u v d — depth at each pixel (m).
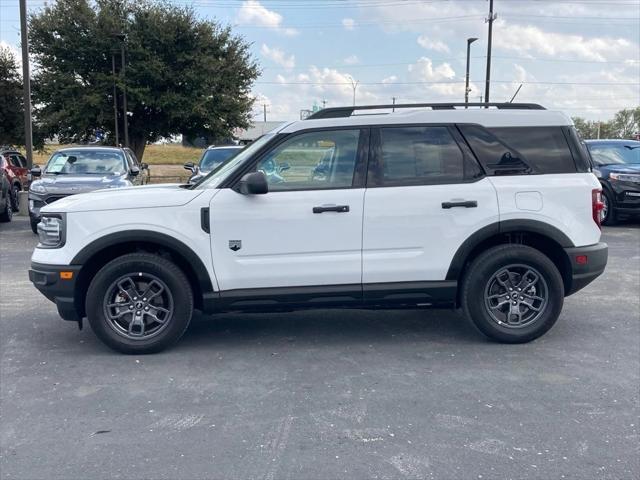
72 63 33.66
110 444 3.76
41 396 4.50
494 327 5.49
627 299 7.20
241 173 5.31
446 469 3.43
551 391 4.52
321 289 5.34
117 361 5.21
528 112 5.54
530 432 3.87
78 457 3.61
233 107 35.53
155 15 33.34
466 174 5.43
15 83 30.28
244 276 5.28
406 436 3.82
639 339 5.73
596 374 4.86
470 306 5.47
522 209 5.39
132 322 5.33
